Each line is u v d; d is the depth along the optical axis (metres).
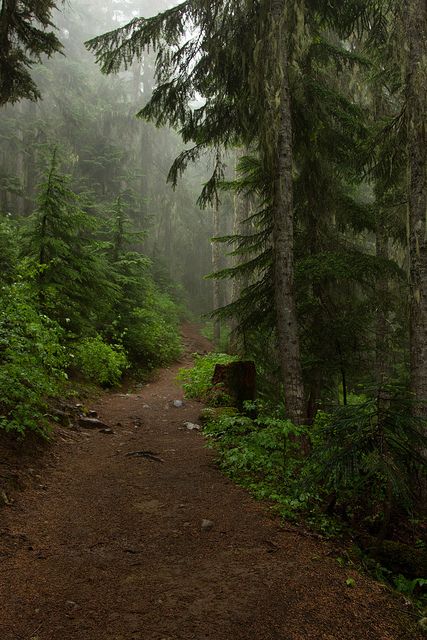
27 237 11.62
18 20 10.19
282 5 7.62
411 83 7.02
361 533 5.03
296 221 10.40
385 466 4.24
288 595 3.29
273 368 11.90
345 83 12.14
